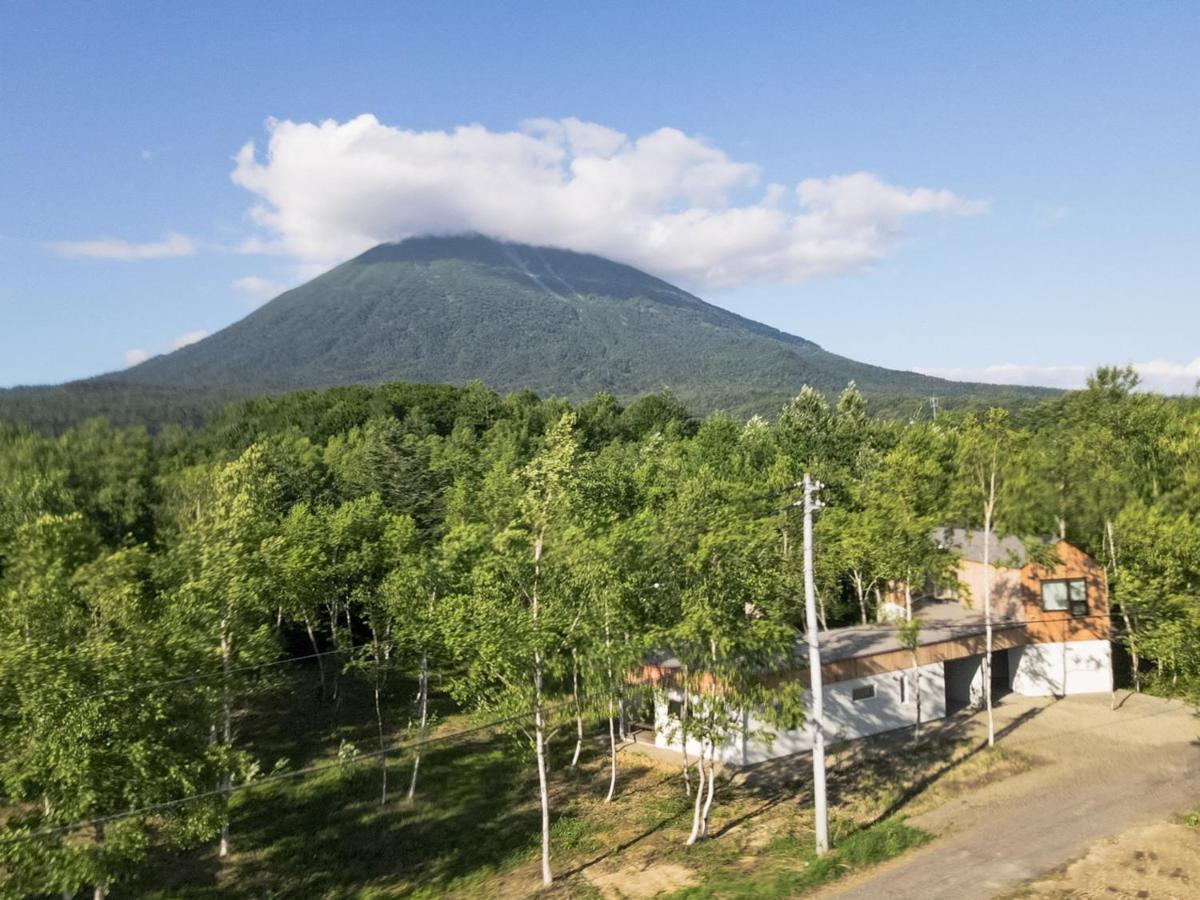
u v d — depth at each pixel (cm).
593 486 5025
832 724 3772
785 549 4194
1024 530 4281
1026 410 7825
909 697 3994
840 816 2972
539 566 2841
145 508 5984
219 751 2391
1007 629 4331
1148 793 3009
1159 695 4328
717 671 2773
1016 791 3098
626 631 2897
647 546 3031
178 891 2717
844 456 8100
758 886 2417
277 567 3388
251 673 3406
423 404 12950
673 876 2595
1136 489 4656
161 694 2245
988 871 2431
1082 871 2397
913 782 3269
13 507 4859
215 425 10531
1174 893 2247
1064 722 3941
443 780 3650
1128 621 4081
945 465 5584
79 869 2009
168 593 2850
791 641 3138
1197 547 3709
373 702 4819
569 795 3409
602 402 14412
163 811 2281
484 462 8650
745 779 3428
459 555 3575
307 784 3628
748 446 8331
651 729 4122
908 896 2303
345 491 6981
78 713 2061
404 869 2841
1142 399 6022
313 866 2889
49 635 2284
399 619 3644
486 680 2853
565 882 2633
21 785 2094
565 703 2845
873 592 5597
